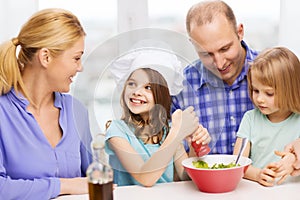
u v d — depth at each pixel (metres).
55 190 1.25
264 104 1.45
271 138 1.50
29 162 1.34
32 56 1.32
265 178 1.31
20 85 1.35
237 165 1.31
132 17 1.95
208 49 1.45
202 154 1.32
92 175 1.01
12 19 1.81
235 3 2.03
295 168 1.35
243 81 1.59
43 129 1.39
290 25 2.01
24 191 1.24
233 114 1.60
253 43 2.05
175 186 1.32
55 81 1.34
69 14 1.34
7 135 1.32
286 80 1.44
